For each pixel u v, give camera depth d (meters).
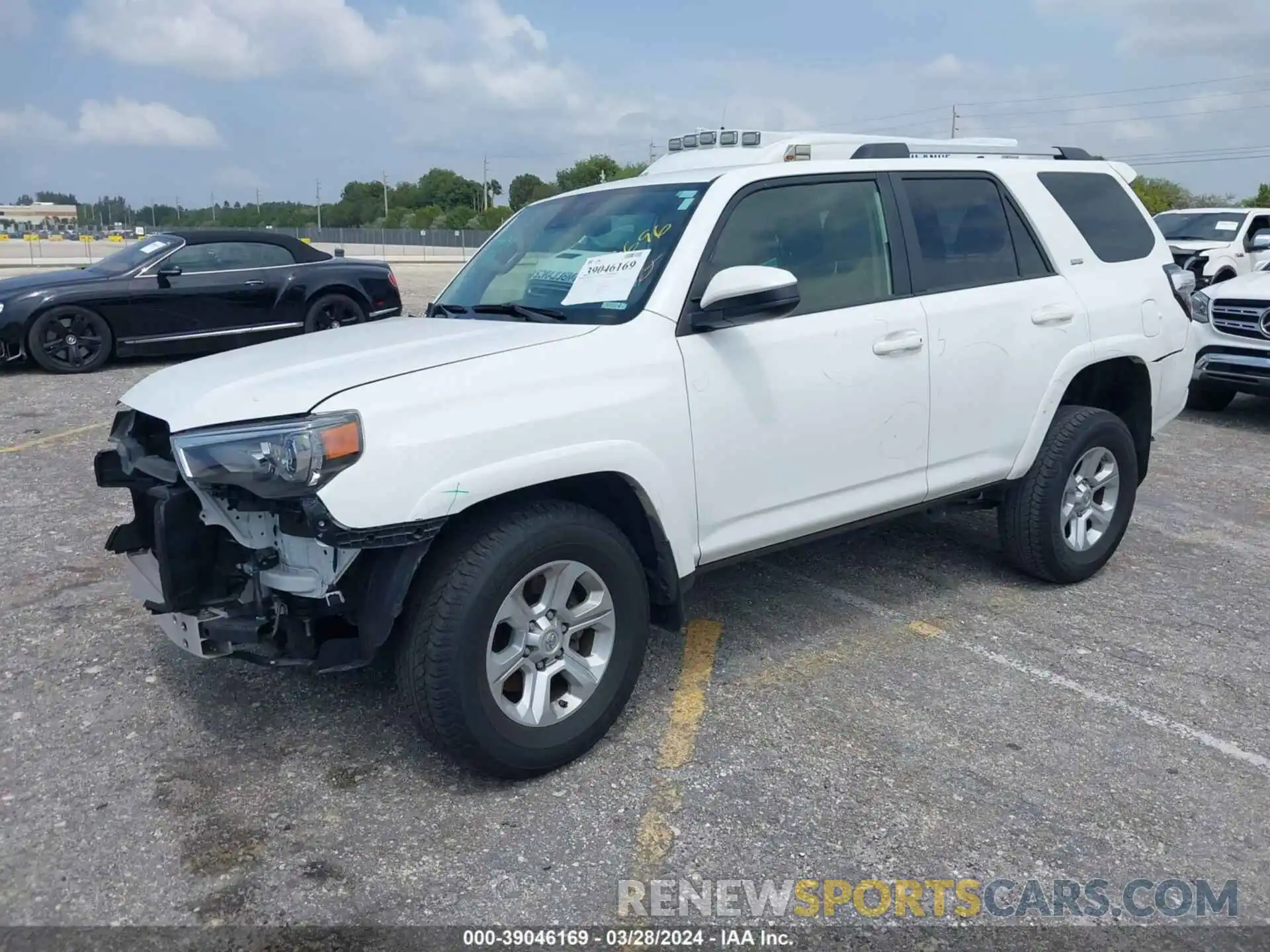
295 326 11.69
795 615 4.63
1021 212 4.68
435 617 2.99
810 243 3.94
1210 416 9.58
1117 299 4.89
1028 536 4.78
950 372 4.24
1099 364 4.97
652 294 3.50
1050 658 4.21
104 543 5.41
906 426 4.14
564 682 3.40
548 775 3.31
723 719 3.67
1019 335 4.48
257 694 3.83
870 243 4.12
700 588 4.96
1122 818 3.10
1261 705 3.84
